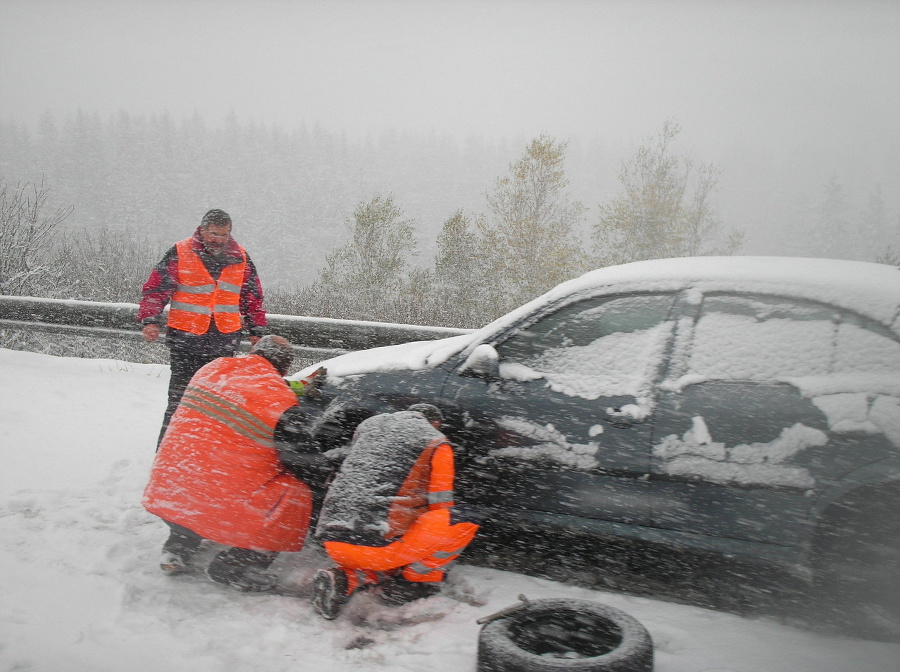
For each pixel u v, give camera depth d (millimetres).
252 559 3623
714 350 3449
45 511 4434
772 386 3299
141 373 8641
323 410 4105
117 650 3008
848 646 3105
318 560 3980
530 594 3576
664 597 3510
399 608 3447
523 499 3646
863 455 3088
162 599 3492
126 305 8953
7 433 5918
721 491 3281
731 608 3379
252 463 3629
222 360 3879
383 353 4422
